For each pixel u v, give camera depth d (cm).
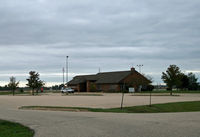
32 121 1273
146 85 6800
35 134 940
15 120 1313
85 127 1073
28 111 1822
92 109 1930
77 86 7931
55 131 994
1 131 1040
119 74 7106
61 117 1427
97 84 7481
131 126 1080
